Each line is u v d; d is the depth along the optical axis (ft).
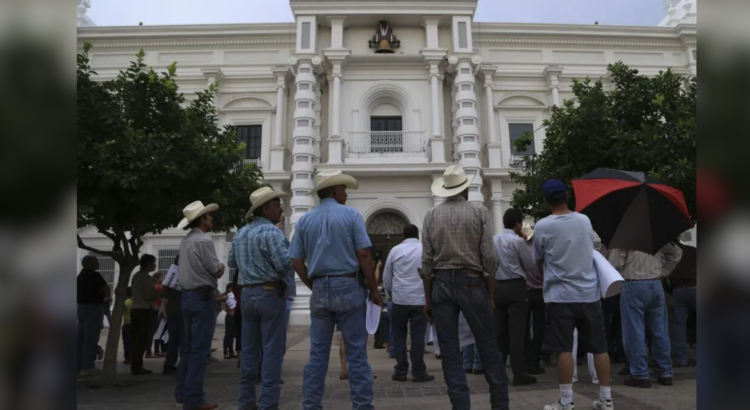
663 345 18.81
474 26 63.67
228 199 27.55
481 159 61.98
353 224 13.79
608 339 25.67
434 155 58.13
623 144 29.63
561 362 14.32
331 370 25.31
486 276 13.73
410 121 60.29
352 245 13.75
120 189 22.38
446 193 14.28
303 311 54.03
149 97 24.94
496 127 62.85
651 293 18.53
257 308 14.85
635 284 18.63
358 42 62.75
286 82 63.05
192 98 62.44
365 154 58.08
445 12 61.36
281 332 15.03
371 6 60.80
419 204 58.70
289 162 61.52
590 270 14.47
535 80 64.18
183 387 18.04
